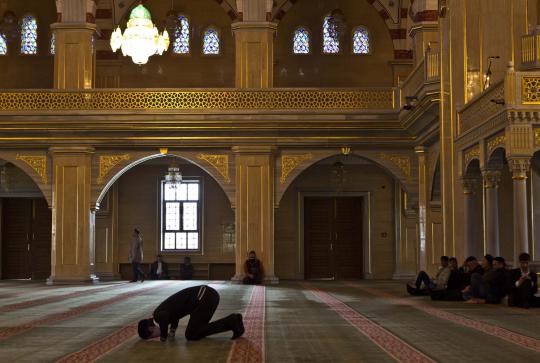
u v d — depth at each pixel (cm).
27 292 1786
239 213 2194
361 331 926
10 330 955
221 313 1200
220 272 2617
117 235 2606
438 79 1780
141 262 2431
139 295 1636
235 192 2202
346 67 2608
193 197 2636
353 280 2523
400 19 2600
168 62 2611
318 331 928
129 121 2175
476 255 1691
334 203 2652
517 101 1351
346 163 2605
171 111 2173
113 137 2202
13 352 761
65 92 2191
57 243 2202
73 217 2202
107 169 2220
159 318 826
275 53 2609
